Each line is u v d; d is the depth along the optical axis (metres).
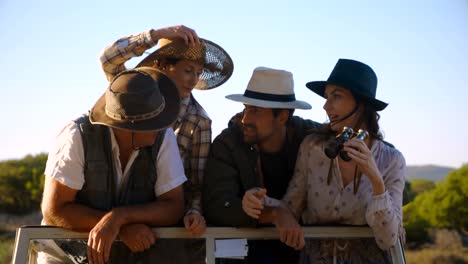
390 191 4.83
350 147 4.50
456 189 36.44
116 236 4.44
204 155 5.32
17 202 39.03
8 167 41.28
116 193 4.55
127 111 4.38
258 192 4.62
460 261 31.05
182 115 5.34
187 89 5.39
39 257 4.39
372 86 5.00
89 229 4.43
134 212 4.44
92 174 4.46
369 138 4.93
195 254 4.59
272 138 5.16
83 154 4.44
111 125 4.36
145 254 4.48
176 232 4.57
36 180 40.41
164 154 4.61
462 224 35.59
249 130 5.10
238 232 4.69
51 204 4.40
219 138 5.06
